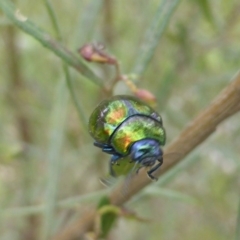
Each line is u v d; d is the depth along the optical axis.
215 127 0.11
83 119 0.12
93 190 0.19
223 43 0.17
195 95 0.18
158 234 0.20
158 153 0.11
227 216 0.20
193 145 0.11
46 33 0.12
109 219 0.12
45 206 0.14
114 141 0.11
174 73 0.16
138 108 0.12
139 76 0.13
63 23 0.18
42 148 0.20
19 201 0.19
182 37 0.16
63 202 0.14
